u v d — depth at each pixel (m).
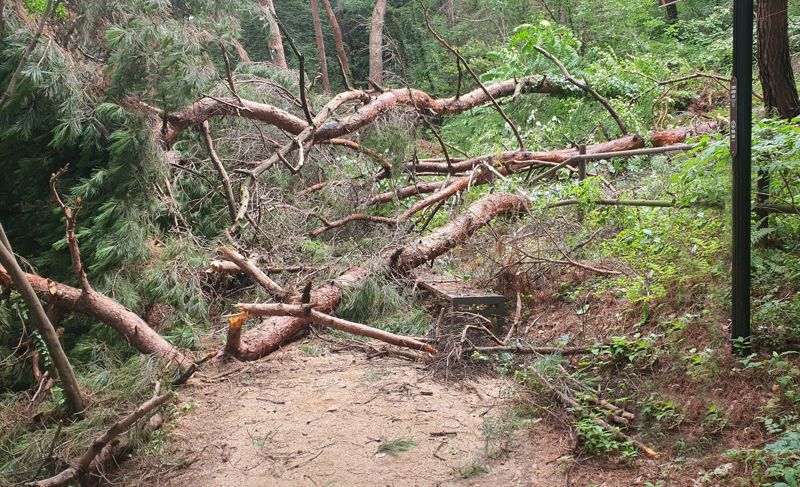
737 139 4.07
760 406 3.69
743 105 4.05
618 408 4.11
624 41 15.77
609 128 11.25
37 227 6.25
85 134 6.16
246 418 4.42
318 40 18.83
